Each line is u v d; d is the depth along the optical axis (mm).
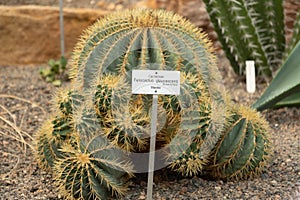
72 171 1445
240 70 2580
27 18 3064
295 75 2008
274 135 2020
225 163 1603
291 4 2834
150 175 1456
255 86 2506
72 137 1507
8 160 1812
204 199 1527
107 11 3197
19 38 3074
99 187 1467
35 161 1795
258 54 2504
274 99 2020
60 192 1519
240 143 1576
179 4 3100
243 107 1675
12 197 1573
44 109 2305
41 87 2576
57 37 3090
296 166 1728
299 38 2447
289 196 1539
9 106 2328
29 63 3090
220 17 2418
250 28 2434
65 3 3342
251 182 1624
